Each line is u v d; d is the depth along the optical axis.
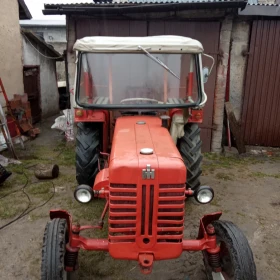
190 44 3.54
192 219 4.18
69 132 7.14
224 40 6.22
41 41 9.45
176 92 3.69
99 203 4.52
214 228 2.82
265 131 7.20
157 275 3.18
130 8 5.86
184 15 6.16
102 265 3.32
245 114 7.14
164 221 2.47
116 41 3.53
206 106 6.61
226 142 7.14
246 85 6.96
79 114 4.00
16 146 7.15
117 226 2.49
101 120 4.02
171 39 3.62
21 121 7.58
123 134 2.98
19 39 8.32
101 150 4.29
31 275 3.15
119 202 2.42
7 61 7.78
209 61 6.36
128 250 2.52
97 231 3.87
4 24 7.58
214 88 6.50
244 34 6.71
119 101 3.70
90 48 3.51
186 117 3.76
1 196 4.70
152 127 3.19
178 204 2.45
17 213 4.26
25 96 8.00
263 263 3.36
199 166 4.22
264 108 7.06
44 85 10.26
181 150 4.22
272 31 6.61
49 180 5.27
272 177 5.58
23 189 4.94
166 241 2.55
